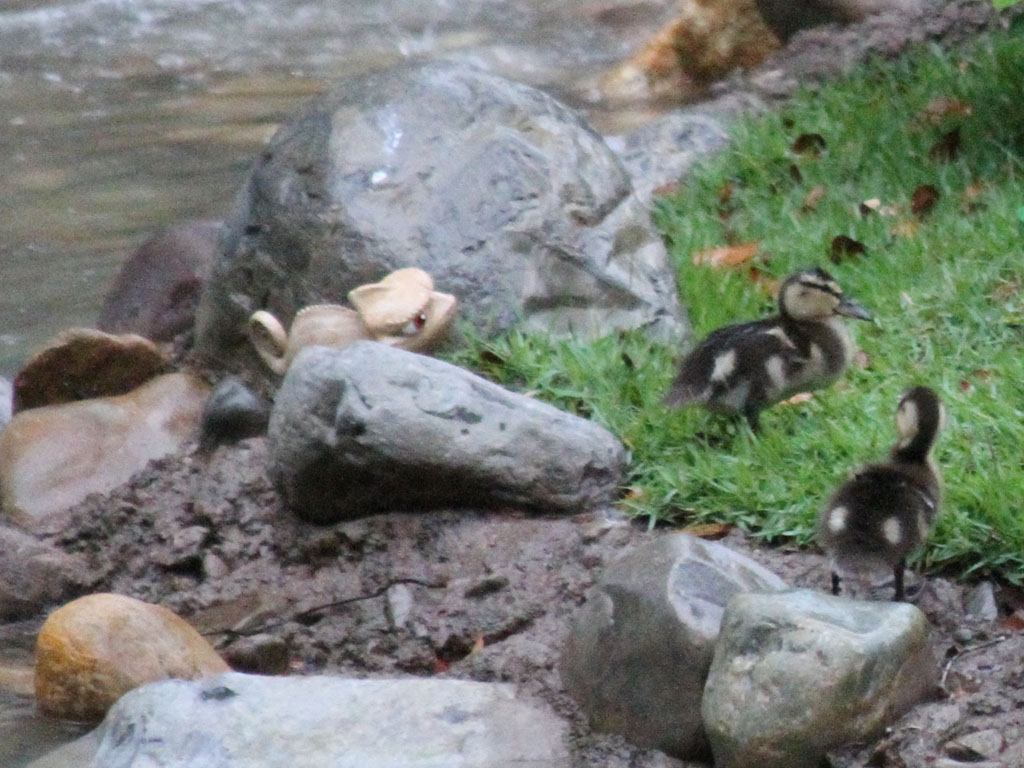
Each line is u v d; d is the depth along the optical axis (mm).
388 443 10594
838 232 14359
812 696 8180
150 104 25000
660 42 23656
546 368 11938
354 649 10102
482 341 12344
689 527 10430
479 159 12984
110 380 13594
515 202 12797
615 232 13000
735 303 13117
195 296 15156
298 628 10297
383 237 12648
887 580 9648
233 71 27156
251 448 12117
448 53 27859
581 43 28094
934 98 17219
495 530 10680
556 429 10773
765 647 8352
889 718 8336
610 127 22344
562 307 12641
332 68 27344
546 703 9188
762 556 10070
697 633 8672
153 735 8898
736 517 10398
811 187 15625
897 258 13461
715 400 10883
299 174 13086
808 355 11000
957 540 9672
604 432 11008
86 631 9672
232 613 10609
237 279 13297
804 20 22656
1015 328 12156
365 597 10492
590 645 9156
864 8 22203
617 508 10781
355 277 12633
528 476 10656
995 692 8578
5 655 10602
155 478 12180
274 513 11406
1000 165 15234
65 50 28844
